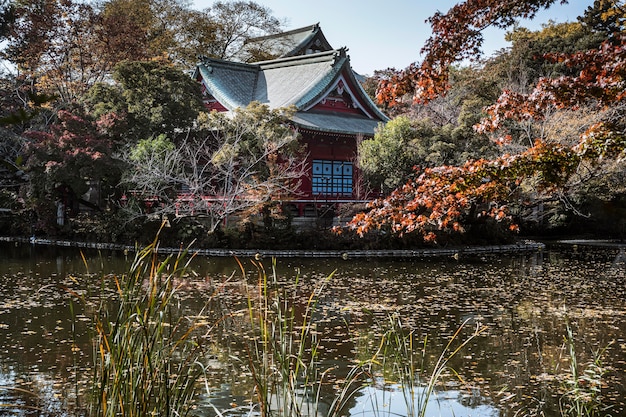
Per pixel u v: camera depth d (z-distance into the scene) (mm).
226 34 53688
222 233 27625
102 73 40844
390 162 28688
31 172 28328
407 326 13398
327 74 35500
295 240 27797
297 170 32312
